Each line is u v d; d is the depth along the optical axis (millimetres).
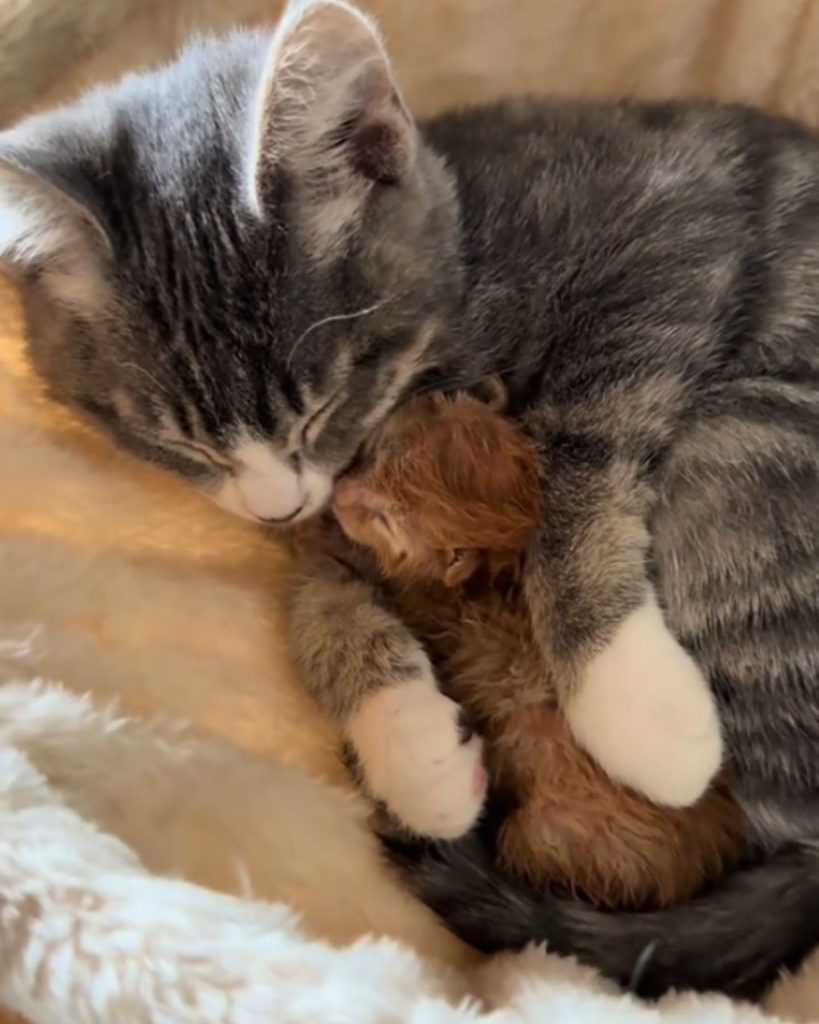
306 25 199
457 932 229
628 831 233
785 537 230
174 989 171
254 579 257
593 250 249
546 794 234
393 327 231
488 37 284
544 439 243
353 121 219
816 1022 209
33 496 244
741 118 270
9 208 212
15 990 177
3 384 250
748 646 232
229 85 234
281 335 217
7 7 251
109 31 263
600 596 231
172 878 193
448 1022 178
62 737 206
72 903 177
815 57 285
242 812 219
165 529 251
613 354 244
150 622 237
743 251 250
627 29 287
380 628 243
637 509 237
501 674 241
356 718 236
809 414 239
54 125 232
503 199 251
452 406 236
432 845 234
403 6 275
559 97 279
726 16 285
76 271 222
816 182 259
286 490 231
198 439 227
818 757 231
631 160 256
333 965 180
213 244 215
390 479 232
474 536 234
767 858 235
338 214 221
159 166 223
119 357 225
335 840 226
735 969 224
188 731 225
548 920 226
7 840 181
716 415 243
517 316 248
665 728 223
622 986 222
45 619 229
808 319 248
